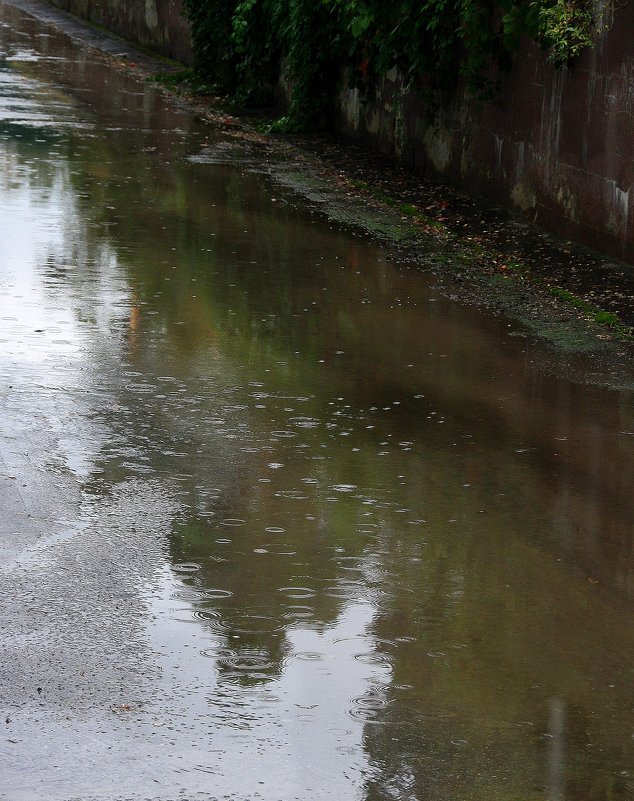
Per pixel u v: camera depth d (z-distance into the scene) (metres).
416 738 5.07
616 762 5.00
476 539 7.03
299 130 23.19
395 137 20.64
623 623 6.18
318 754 4.91
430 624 6.04
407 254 14.33
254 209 16.17
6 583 6.16
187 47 32.34
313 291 12.38
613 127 14.09
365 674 5.55
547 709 5.36
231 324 11.01
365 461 8.08
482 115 17.50
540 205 15.93
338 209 16.62
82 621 5.86
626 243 14.02
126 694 5.26
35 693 5.22
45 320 10.68
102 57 33.06
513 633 6.00
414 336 11.07
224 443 8.23
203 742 4.95
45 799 4.51
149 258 13.16
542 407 9.38
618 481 8.00
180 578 6.35
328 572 6.52
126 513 7.07
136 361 9.77
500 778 4.83
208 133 22.44
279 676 5.49
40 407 8.62
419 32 18.48
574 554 6.91
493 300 12.51
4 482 7.36
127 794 4.57
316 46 22.88
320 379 9.68
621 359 10.77
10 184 16.36
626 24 13.69
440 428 8.79
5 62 30.08
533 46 15.91
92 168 17.97
